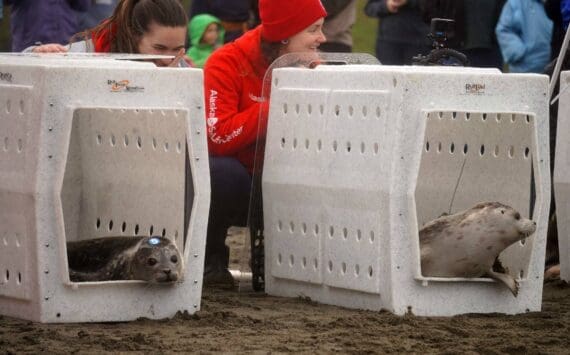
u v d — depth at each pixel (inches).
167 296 426.9
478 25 763.4
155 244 419.5
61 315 412.2
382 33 834.8
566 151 518.0
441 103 434.6
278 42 518.6
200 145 428.1
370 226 441.4
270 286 493.0
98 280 425.7
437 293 441.1
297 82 475.2
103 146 468.1
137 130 453.1
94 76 407.8
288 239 480.4
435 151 482.3
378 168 435.8
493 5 772.6
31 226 407.8
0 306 427.5
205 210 431.5
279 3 513.0
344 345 389.4
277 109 483.5
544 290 515.5
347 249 452.8
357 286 449.4
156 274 415.2
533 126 448.5
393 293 434.9
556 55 644.7
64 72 403.5
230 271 557.3
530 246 453.7
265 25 517.7
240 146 514.3
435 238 444.5
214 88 518.0
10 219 416.2
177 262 419.2
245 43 524.4
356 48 1195.3
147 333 402.3
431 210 485.4
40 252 406.9
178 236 440.5
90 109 468.8
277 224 484.7
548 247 567.5
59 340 387.5
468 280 443.8
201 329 410.6
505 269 457.1
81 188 478.3
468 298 446.0
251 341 392.5
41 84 402.3
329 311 449.4
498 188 472.1
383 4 829.8
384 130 433.4
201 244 431.5
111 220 470.0
